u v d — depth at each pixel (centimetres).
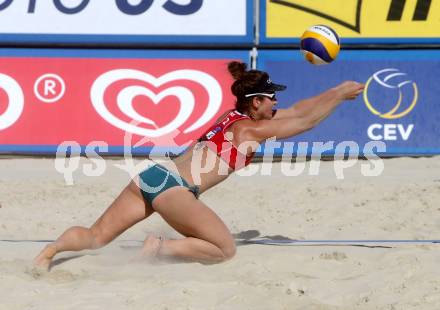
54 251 1894
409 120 3556
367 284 1692
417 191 2859
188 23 3562
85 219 2558
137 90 3538
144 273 1805
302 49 2152
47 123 3522
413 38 3569
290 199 2819
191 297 1551
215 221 1930
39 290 1622
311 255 2019
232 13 3572
